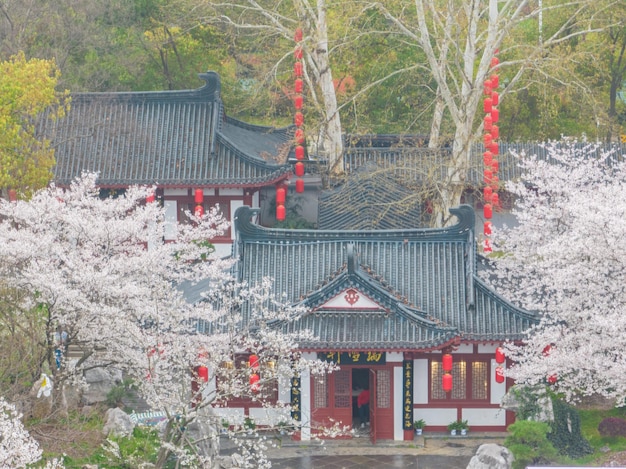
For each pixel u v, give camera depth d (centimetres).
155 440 5584
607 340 5556
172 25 10188
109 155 8425
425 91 9894
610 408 6291
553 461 5491
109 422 5719
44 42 9762
